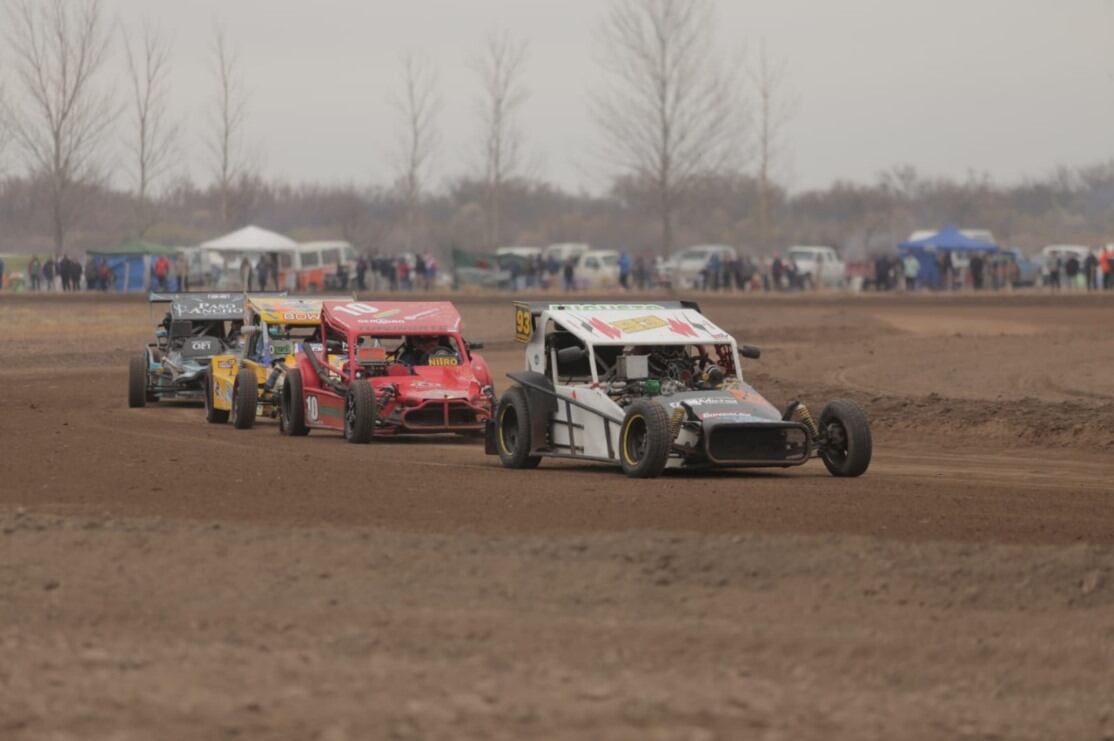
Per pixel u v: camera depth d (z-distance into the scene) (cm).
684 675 2631
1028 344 12725
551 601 3159
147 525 3847
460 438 7000
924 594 3275
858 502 4509
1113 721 2447
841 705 2480
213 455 5812
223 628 2880
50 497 4497
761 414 5094
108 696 2392
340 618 2970
